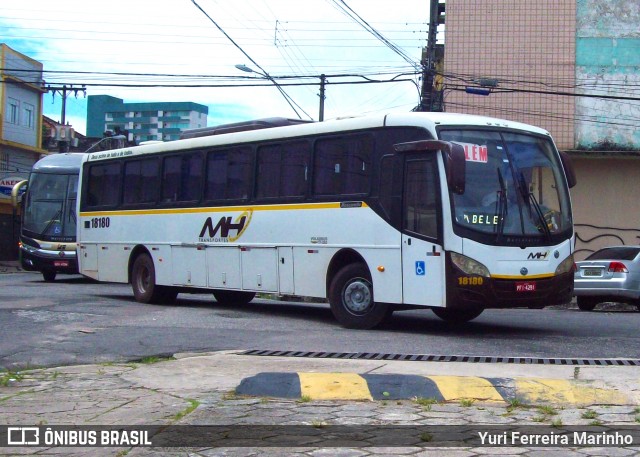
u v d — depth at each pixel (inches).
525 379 306.5
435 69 1018.1
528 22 992.9
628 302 657.0
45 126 2226.9
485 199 435.8
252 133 546.0
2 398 299.0
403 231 445.1
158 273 619.8
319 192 494.9
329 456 224.5
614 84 973.2
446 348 399.5
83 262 709.9
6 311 553.3
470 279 422.0
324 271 488.4
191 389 309.7
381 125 462.0
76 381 326.6
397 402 289.1
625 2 978.7
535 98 985.5
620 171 967.6
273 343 415.5
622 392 292.8
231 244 553.6
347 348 398.0
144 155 643.5
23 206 1013.8
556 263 450.6
